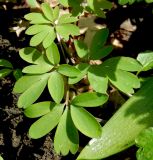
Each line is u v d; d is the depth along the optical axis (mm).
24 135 305
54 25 274
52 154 297
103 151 259
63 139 243
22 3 375
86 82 328
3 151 302
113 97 327
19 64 339
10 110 315
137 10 401
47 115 250
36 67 263
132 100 274
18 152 300
